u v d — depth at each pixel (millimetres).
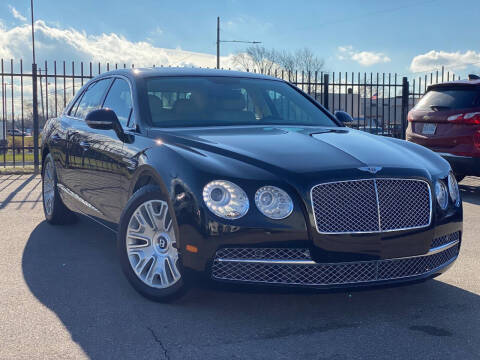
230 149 3494
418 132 9016
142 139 4020
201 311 3482
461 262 4719
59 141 5637
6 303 3611
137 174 3824
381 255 3273
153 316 3395
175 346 2971
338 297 3777
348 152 3549
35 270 4363
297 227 3152
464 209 7438
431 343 3043
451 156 8445
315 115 4965
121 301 3660
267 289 3199
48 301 3656
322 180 3197
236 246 3160
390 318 3414
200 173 3289
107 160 4414
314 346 2984
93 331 3164
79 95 5914
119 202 4215
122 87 4832
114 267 4469
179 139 3756
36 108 12023
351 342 3043
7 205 7500
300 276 3205
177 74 4840
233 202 3170
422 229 3385
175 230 3338
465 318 3426
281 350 2930
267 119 4602
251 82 5051
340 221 3203
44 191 6230
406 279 3379
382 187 3299
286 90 5207
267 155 3412
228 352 2898
